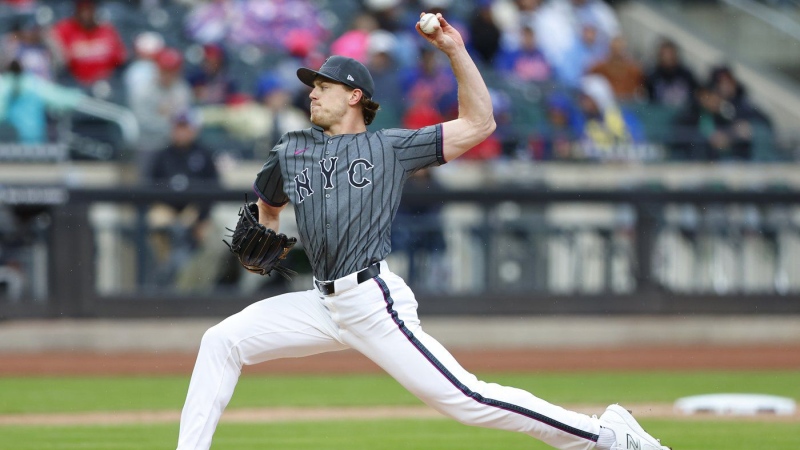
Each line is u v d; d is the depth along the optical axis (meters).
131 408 30.36
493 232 45.22
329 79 16.44
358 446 23.16
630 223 46.12
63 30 49.62
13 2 53.22
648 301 45.91
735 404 28.98
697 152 51.84
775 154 52.28
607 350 45.28
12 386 35.59
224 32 54.34
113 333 43.41
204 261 43.62
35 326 43.22
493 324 45.44
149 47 48.31
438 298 44.59
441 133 16.25
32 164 45.00
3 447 22.86
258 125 48.22
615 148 50.19
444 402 16.20
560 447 16.81
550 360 42.22
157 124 47.19
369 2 53.91
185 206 43.50
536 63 55.31
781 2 65.62
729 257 46.47
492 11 55.69
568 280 45.78
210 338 16.75
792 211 46.75
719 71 55.12
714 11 65.94
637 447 16.91
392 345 16.05
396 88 49.59
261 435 25.00
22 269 42.75
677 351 45.12
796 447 22.72
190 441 16.55
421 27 15.74
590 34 57.91
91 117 46.84
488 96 16.23
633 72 55.31
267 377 38.97
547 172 48.59
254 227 17.55
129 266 43.53
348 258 16.05
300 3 55.53
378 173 16.12
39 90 46.41
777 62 65.62
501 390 16.36
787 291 46.78
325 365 42.00
